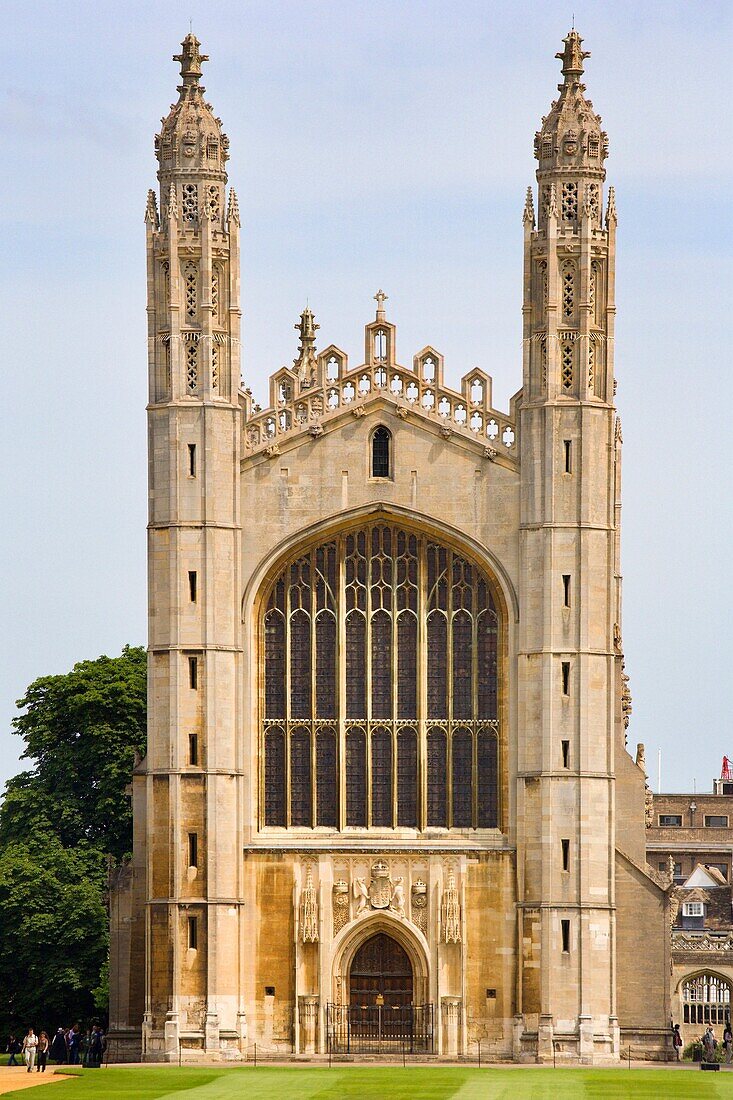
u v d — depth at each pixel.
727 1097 107.00
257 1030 137.00
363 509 139.38
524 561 138.25
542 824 136.38
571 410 138.50
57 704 169.25
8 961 159.62
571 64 141.75
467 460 139.62
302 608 140.12
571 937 135.50
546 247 139.00
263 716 139.50
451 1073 122.56
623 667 169.25
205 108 141.88
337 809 138.88
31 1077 120.38
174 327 139.38
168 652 137.75
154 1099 104.75
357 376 140.75
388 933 137.50
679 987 195.38
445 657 139.62
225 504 139.00
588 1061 134.25
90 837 167.00
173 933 136.00
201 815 136.88
